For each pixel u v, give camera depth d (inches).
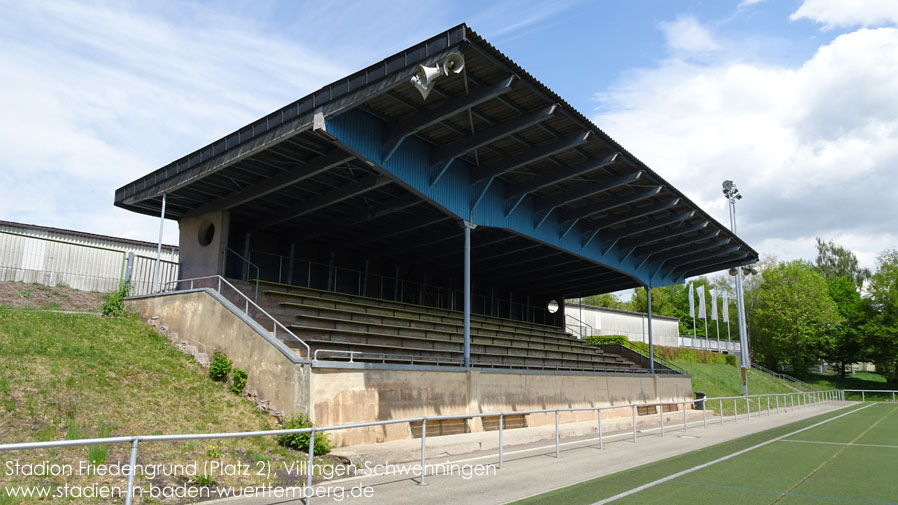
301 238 989.8
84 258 936.9
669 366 1563.7
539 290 1558.8
